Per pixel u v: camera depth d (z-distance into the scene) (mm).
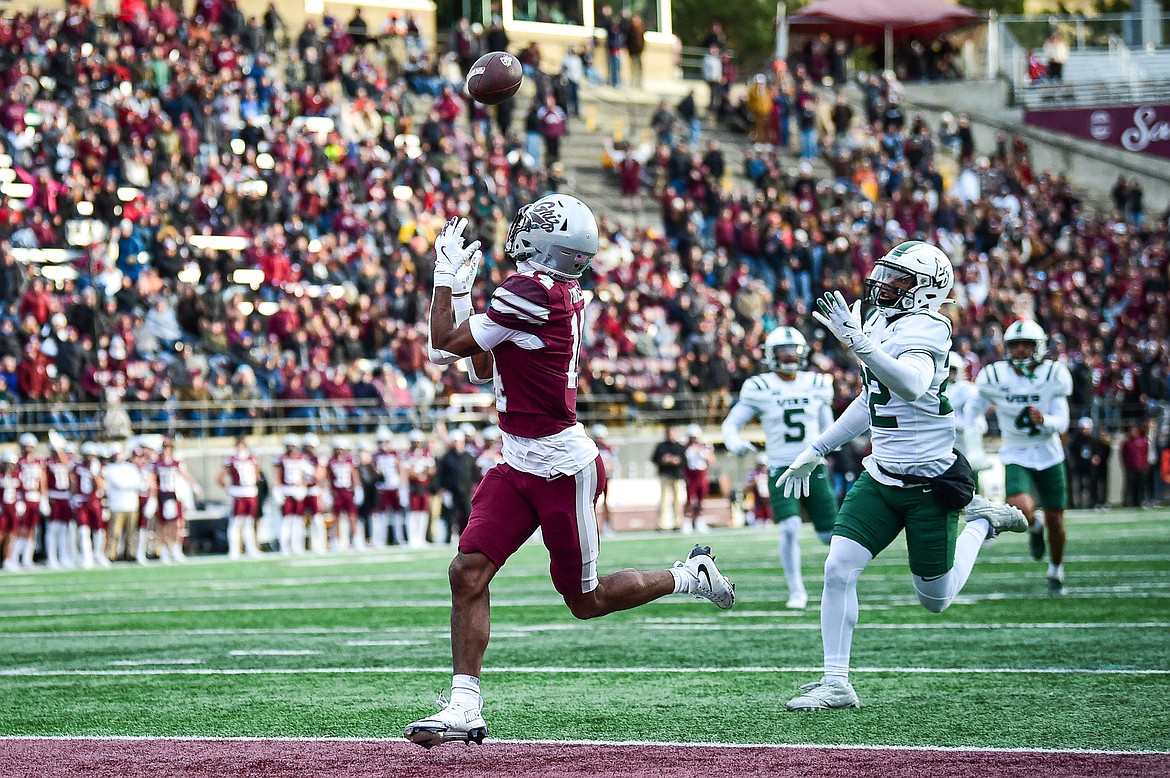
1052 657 19281
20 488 45625
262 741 14148
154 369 50844
